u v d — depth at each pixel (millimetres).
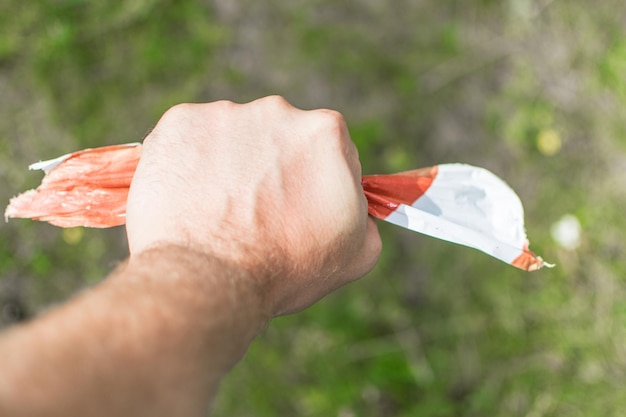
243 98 2186
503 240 1030
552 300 2125
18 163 2121
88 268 2125
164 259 646
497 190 1066
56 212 987
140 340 515
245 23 2195
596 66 2154
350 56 2186
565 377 2107
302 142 834
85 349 482
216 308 606
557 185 2162
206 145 818
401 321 2158
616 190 2145
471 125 2189
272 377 2111
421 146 2182
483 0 2191
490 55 2195
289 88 2189
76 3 2129
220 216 755
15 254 2125
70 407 444
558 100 2178
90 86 2146
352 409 2109
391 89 2189
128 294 556
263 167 805
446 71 2191
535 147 2174
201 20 2176
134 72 2150
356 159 880
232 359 615
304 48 2186
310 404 2104
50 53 2127
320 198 812
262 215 769
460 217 1042
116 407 470
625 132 2139
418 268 2180
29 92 2135
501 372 2125
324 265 825
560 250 2141
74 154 998
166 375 518
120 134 2139
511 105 2188
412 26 2197
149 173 797
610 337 2104
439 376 2135
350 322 2145
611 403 2078
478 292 2154
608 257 2139
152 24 2154
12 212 987
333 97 2191
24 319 2125
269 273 742
